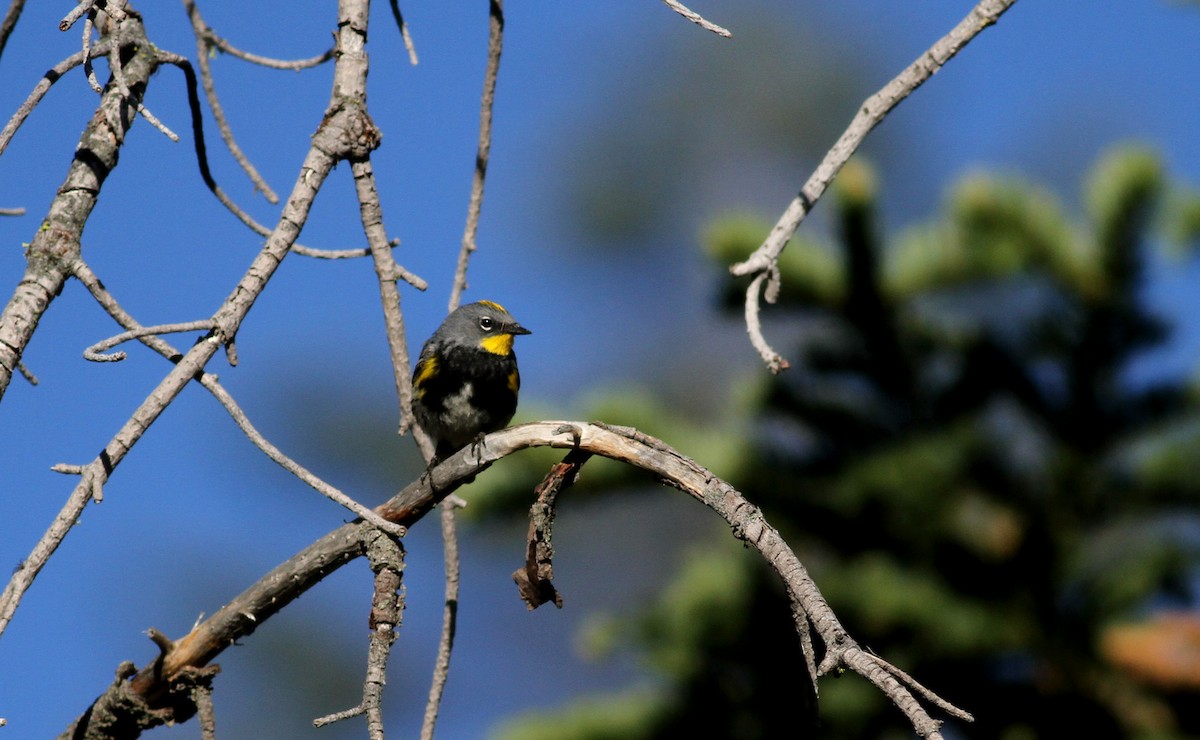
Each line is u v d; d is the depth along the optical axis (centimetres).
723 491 626
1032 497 1192
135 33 711
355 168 681
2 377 606
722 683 1162
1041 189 1260
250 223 745
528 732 1187
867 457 1184
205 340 609
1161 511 1186
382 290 697
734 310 1264
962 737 1155
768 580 1137
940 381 1240
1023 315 1243
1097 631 1137
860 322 1209
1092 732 1141
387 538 655
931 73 663
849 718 1123
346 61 690
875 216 1174
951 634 1110
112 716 664
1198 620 1141
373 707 601
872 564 1139
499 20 737
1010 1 653
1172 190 1173
